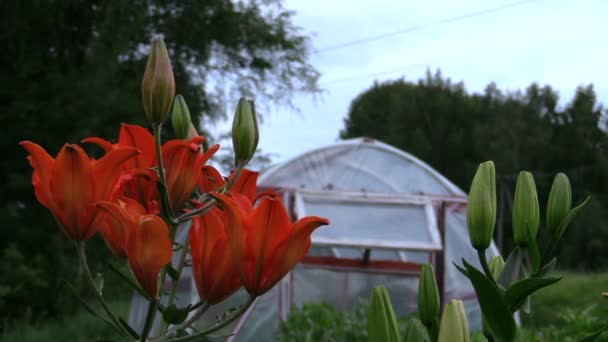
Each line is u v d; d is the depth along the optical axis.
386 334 1.05
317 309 5.66
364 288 8.68
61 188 1.02
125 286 11.38
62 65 13.01
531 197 1.17
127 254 0.99
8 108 11.34
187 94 15.03
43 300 10.62
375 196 7.99
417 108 38.41
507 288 1.13
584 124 34.84
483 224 1.11
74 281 10.79
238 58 15.78
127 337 1.01
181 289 6.63
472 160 36.75
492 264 1.34
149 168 1.09
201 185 1.22
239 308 1.03
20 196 11.59
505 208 33.03
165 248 0.97
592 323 3.03
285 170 9.03
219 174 1.21
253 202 1.20
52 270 10.82
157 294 0.99
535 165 34.44
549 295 11.76
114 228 1.07
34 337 8.88
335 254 9.92
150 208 1.08
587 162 34.31
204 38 15.00
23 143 1.03
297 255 1.00
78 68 12.83
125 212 0.99
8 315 10.34
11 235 11.17
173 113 1.43
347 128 45.47
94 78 11.68
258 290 1.00
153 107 1.05
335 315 5.29
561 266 29.73
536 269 1.17
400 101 39.50
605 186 33.38
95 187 1.03
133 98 12.41
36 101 11.41
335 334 4.57
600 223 30.27
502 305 1.00
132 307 7.59
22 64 11.79
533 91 36.91
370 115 43.94
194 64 15.43
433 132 37.66
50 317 10.69
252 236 0.99
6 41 12.20
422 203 7.79
